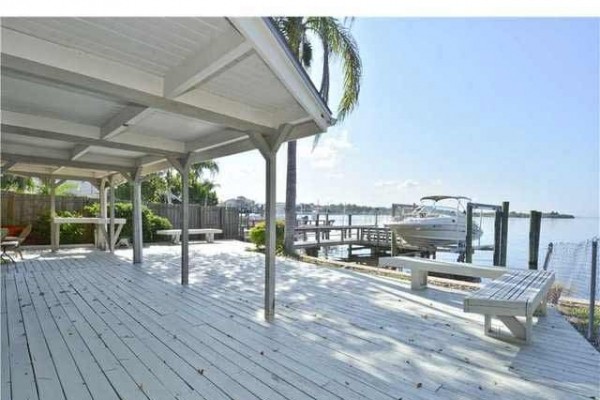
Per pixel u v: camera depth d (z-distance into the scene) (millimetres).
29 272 6141
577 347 3008
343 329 3402
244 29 1955
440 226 11781
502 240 7645
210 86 3094
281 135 3865
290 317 3764
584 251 4867
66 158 6520
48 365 2555
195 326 3438
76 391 2199
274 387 2270
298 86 2984
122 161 7258
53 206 9117
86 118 4141
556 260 5395
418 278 5082
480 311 2943
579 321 3873
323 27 8422
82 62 2439
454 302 4430
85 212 10438
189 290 4930
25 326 3373
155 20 2039
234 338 3129
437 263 4938
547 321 3742
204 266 6957
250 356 2748
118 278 5699
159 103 2920
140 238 7320
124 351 2818
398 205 13875
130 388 2242
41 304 4152
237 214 14070
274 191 3926
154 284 5285
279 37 2279
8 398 2111
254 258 8133
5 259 7316
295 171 9438
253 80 2955
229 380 2357
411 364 2641
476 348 2963
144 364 2590
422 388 2283
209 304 4227
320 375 2443
